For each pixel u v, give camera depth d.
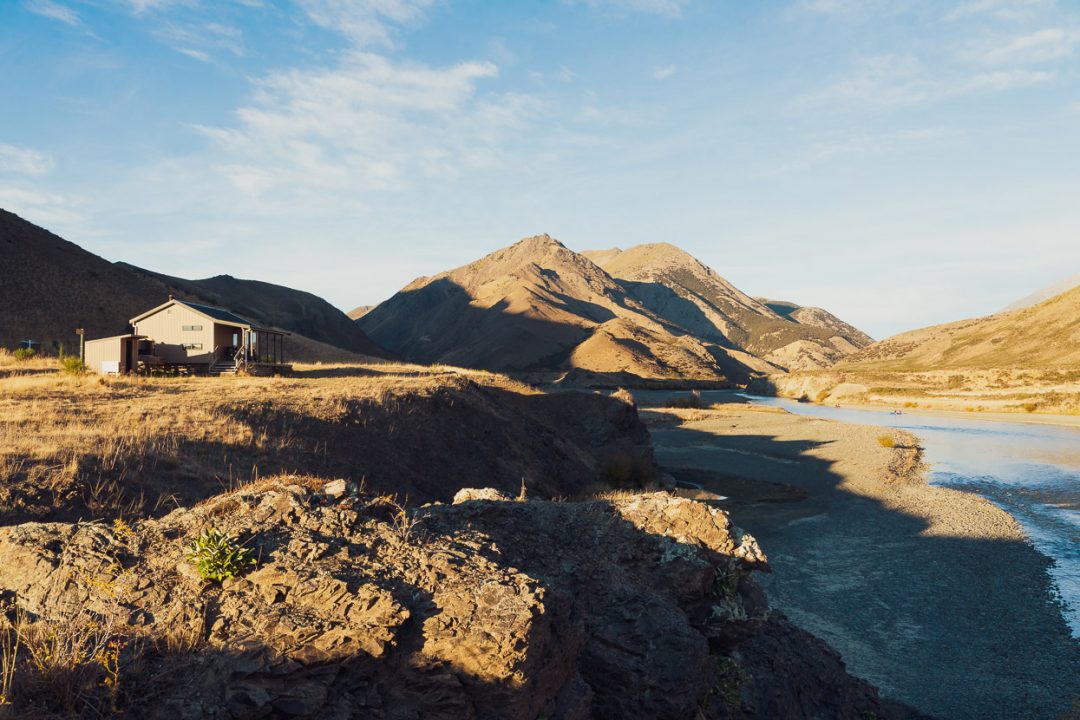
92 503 11.52
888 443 63.03
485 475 27.58
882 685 17.14
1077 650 19.09
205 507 8.12
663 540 11.45
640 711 8.88
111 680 5.64
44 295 71.69
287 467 17.89
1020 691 16.86
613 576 10.35
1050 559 27.53
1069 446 66.12
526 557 9.95
